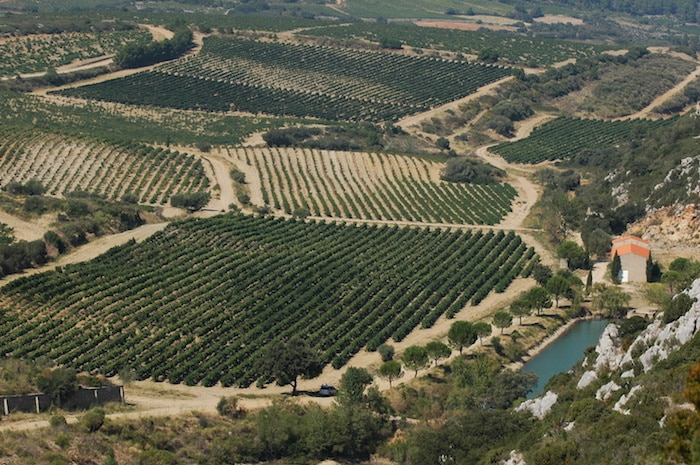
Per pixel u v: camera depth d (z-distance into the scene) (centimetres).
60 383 13188
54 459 11225
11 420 12306
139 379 15812
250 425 13362
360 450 13338
